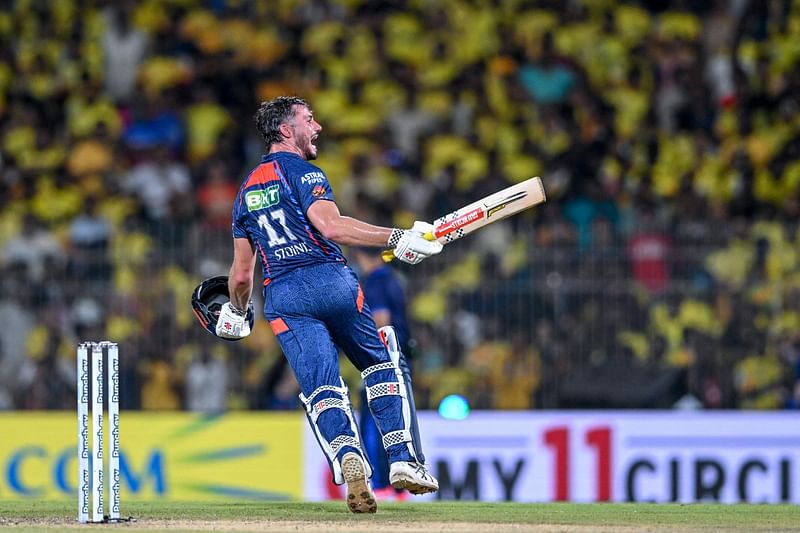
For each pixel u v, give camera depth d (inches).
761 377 1553.9
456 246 1612.9
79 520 724.0
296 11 2315.5
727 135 2084.2
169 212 2046.0
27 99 2252.7
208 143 2186.3
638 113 2127.2
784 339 1558.8
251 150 2175.2
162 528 688.4
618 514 797.9
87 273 1636.3
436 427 1402.6
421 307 1742.1
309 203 757.9
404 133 2148.1
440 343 1582.2
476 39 2253.9
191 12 2310.5
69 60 2283.5
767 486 1379.2
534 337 1558.8
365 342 790.5
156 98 2210.9
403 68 2214.6
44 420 1437.0
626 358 1544.0
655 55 2198.6
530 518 763.4
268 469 1425.9
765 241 1606.8
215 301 871.7
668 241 1622.8
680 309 1555.1
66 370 1643.7
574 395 1507.1
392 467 787.4
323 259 775.1
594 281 1561.3
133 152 2162.9
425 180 2028.8
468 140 2113.7
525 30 2250.2
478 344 1579.7
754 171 2017.7
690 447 1386.6
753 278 1587.1
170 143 2181.3
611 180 2005.4
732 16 2226.9
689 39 2208.4
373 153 2091.5
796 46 2137.1
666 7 2255.2
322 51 2271.2
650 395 1475.1
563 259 1571.1
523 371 1556.3
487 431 1397.6
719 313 1560.0
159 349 1621.6
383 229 751.1
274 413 1439.5
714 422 1386.6
